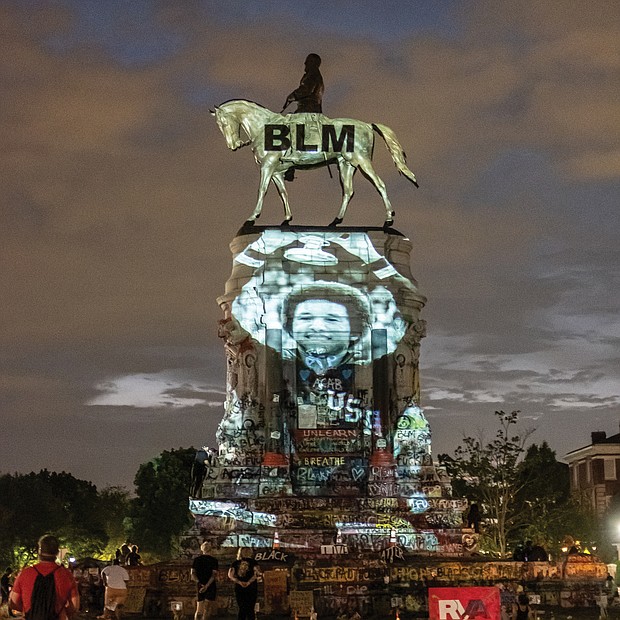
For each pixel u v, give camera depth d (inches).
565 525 3580.2
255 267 2089.1
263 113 2139.5
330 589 1685.5
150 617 1656.0
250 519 1945.1
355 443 2031.3
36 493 4633.4
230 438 2041.1
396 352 2076.8
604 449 5034.5
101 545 5049.2
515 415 3137.3
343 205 2132.1
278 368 2047.2
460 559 1849.2
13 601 772.6
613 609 1715.1
